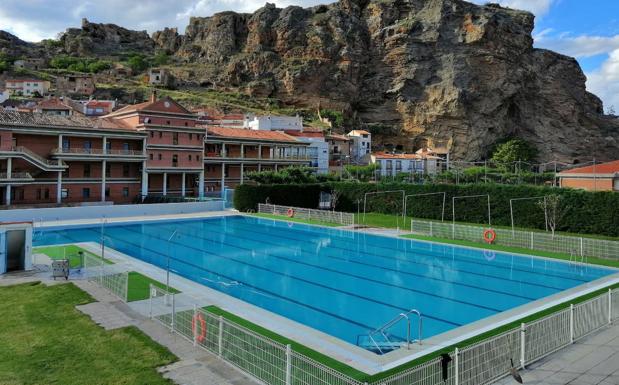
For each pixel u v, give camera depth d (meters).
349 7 171.50
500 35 153.38
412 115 150.88
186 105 141.62
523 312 21.20
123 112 71.62
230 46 179.88
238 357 14.12
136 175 69.94
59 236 43.75
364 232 46.44
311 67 155.62
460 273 31.11
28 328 17.05
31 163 57.41
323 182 71.44
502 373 13.54
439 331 19.86
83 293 21.86
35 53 187.75
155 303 20.89
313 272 31.06
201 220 56.41
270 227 51.69
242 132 86.69
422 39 156.75
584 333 16.92
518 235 38.62
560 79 169.38
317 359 15.21
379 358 15.44
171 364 14.08
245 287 27.00
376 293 26.14
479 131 146.50
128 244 40.69
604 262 32.94
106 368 13.72
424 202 57.94
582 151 164.00
